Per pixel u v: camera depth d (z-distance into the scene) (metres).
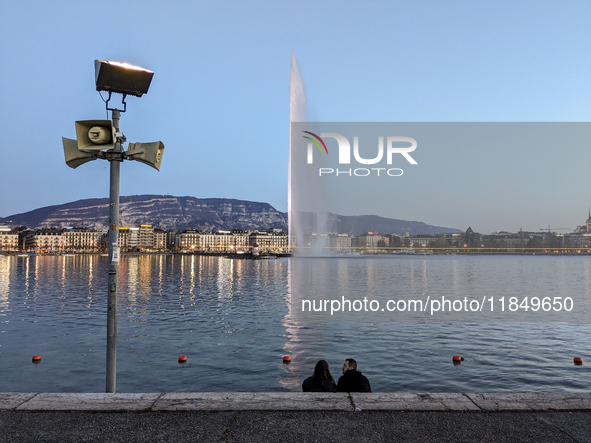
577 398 6.35
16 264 136.38
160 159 8.36
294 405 6.16
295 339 23.64
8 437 5.27
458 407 6.07
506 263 181.00
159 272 93.06
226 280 70.56
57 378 16.78
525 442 5.17
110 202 8.05
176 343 22.61
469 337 24.17
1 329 26.09
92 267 116.38
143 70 7.66
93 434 5.37
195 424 5.64
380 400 6.32
